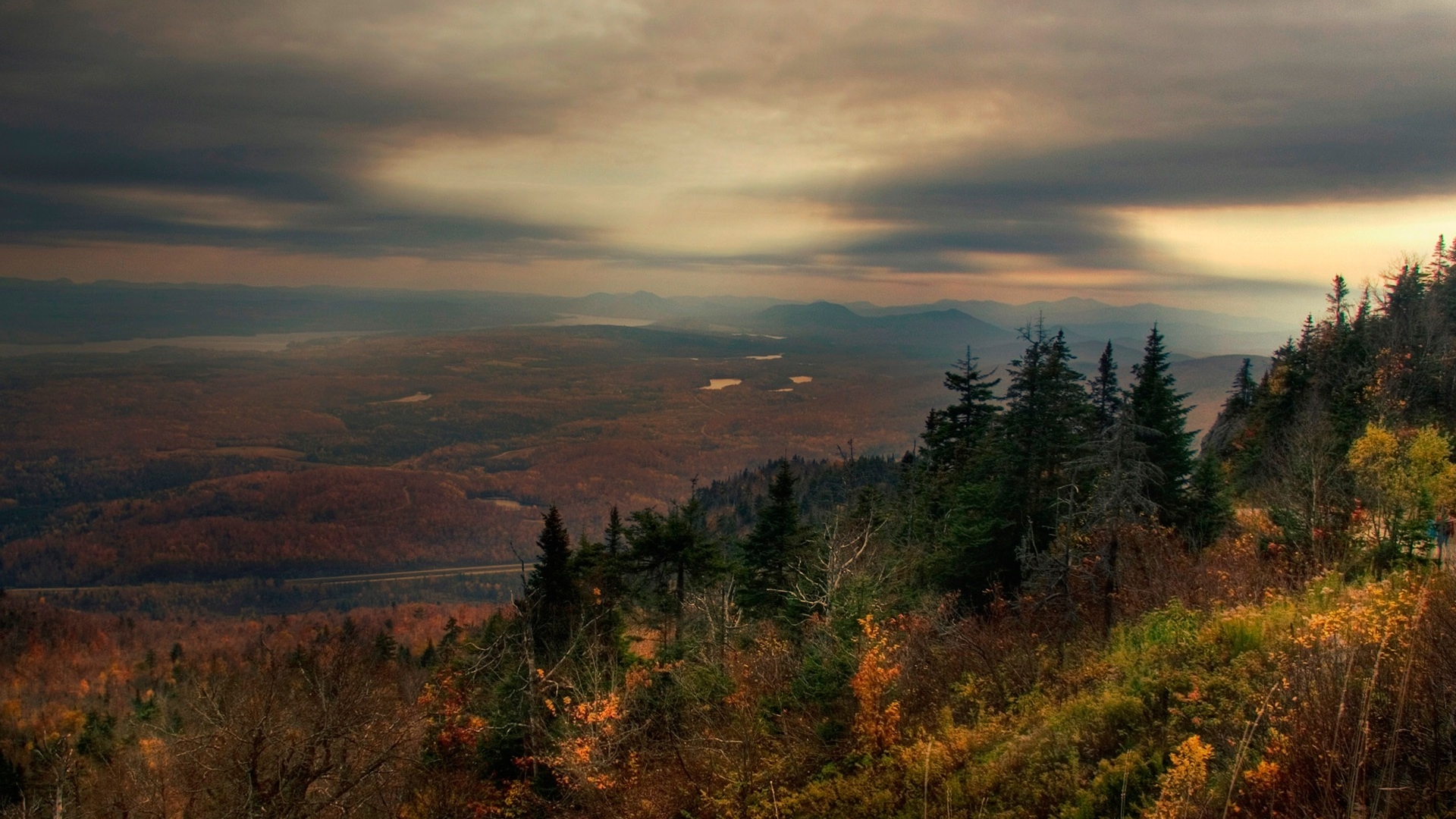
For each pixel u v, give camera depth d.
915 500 34.16
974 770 10.53
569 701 19.58
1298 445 21.66
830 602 18.72
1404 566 12.55
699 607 25.23
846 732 14.69
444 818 18.38
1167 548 17.88
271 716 15.39
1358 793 5.97
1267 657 9.52
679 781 16.34
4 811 22.14
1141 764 8.50
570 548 26.81
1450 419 31.33
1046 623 16.17
